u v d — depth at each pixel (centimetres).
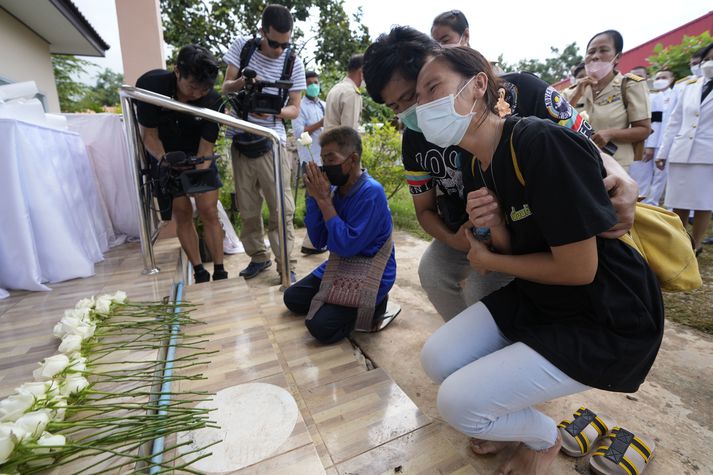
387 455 117
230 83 274
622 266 100
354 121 363
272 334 202
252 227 302
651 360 102
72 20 615
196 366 149
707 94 325
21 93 221
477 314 125
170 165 217
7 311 175
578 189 89
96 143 294
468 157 130
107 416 110
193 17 890
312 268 345
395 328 231
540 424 115
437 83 102
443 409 110
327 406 140
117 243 306
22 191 193
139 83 232
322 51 984
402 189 640
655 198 485
